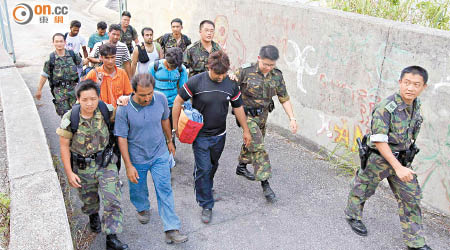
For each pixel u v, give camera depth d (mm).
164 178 3598
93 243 3643
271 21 5938
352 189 3779
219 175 4977
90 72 4555
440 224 4016
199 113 3732
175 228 3596
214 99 3701
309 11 5273
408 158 3389
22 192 3516
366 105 4715
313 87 5445
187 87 3734
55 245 2883
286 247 3680
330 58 5090
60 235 2986
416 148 3406
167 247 3637
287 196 4523
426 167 4172
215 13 7191
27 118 5086
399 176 3182
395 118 3262
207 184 3945
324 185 4754
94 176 3354
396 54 4250
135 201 3869
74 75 5473
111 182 3359
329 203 4391
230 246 3676
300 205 4352
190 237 3791
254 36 6328
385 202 4406
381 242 3770
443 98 3887
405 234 3549
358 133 4898
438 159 4043
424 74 3082
